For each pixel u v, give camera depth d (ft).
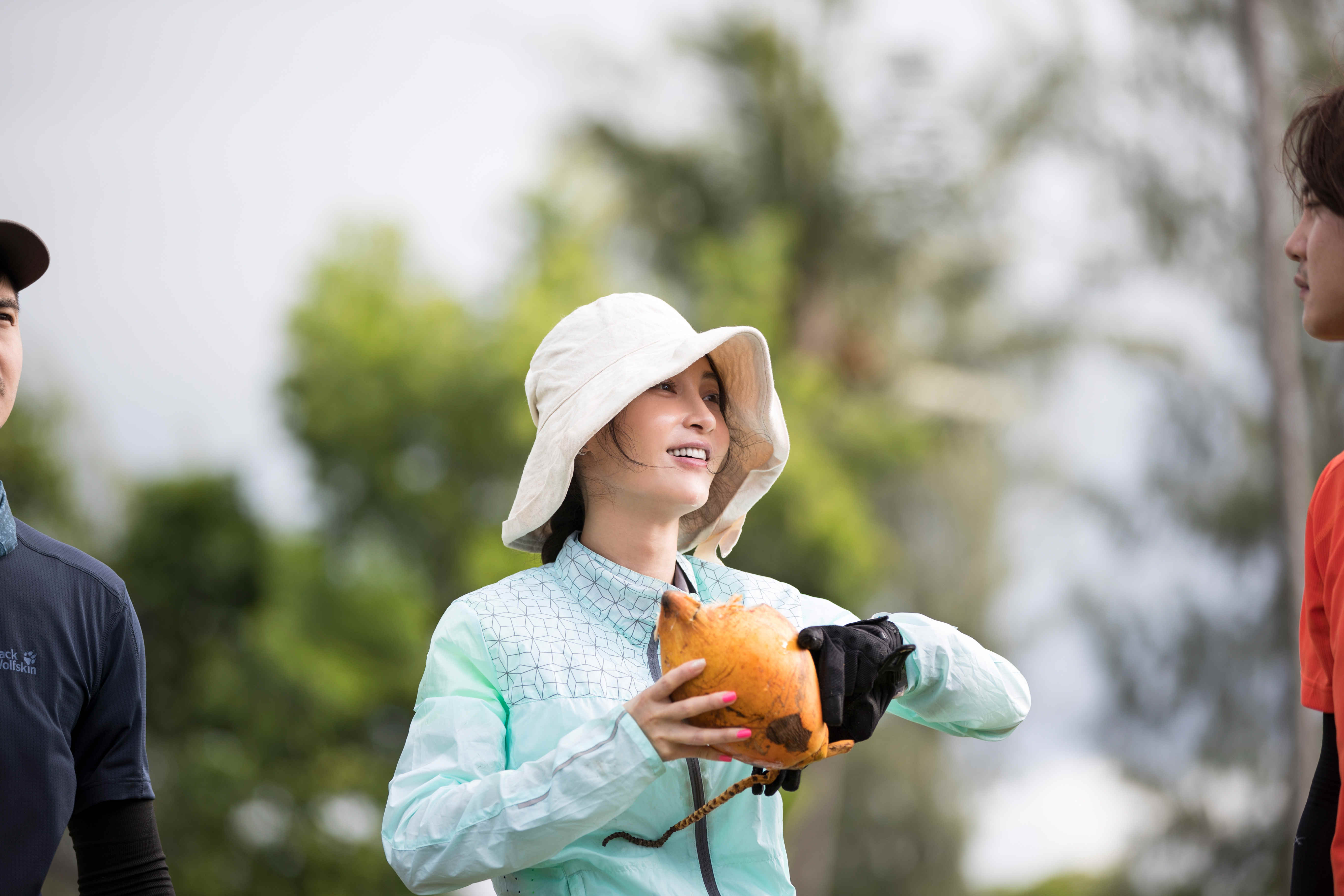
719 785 8.77
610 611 9.27
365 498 46.91
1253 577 54.49
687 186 63.00
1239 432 55.83
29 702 8.69
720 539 10.94
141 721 9.32
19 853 8.50
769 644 7.46
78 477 51.96
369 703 44.39
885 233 63.67
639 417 9.36
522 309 47.19
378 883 43.09
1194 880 53.52
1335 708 8.31
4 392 8.87
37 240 8.77
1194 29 55.01
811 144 63.21
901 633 9.36
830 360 62.90
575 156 63.93
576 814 7.59
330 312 47.19
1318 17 52.60
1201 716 55.11
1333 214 8.06
